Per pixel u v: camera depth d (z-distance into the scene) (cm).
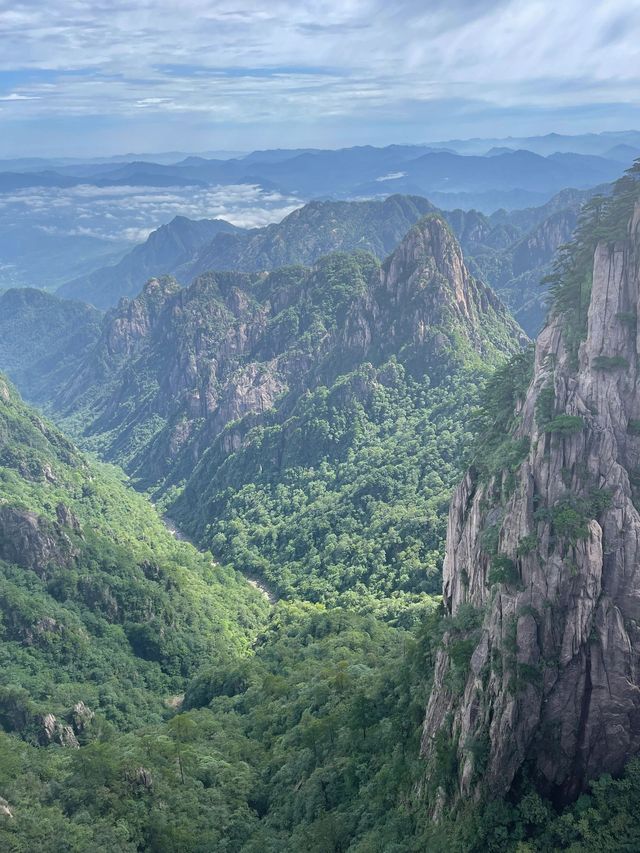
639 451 8425
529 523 8369
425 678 10762
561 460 8425
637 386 8588
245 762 12800
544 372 9769
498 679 8125
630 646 7775
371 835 9062
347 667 14600
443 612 11356
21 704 14412
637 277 8725
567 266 11325
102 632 19262
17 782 11438
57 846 10131
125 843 10456
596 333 8894
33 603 18388
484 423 13075
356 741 11256
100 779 11494
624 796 7600
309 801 10662
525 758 7988
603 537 7981
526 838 7719
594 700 7844
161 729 14575
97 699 16475
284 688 15112
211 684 17362
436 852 8012
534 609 8044
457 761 8488
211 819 11188
